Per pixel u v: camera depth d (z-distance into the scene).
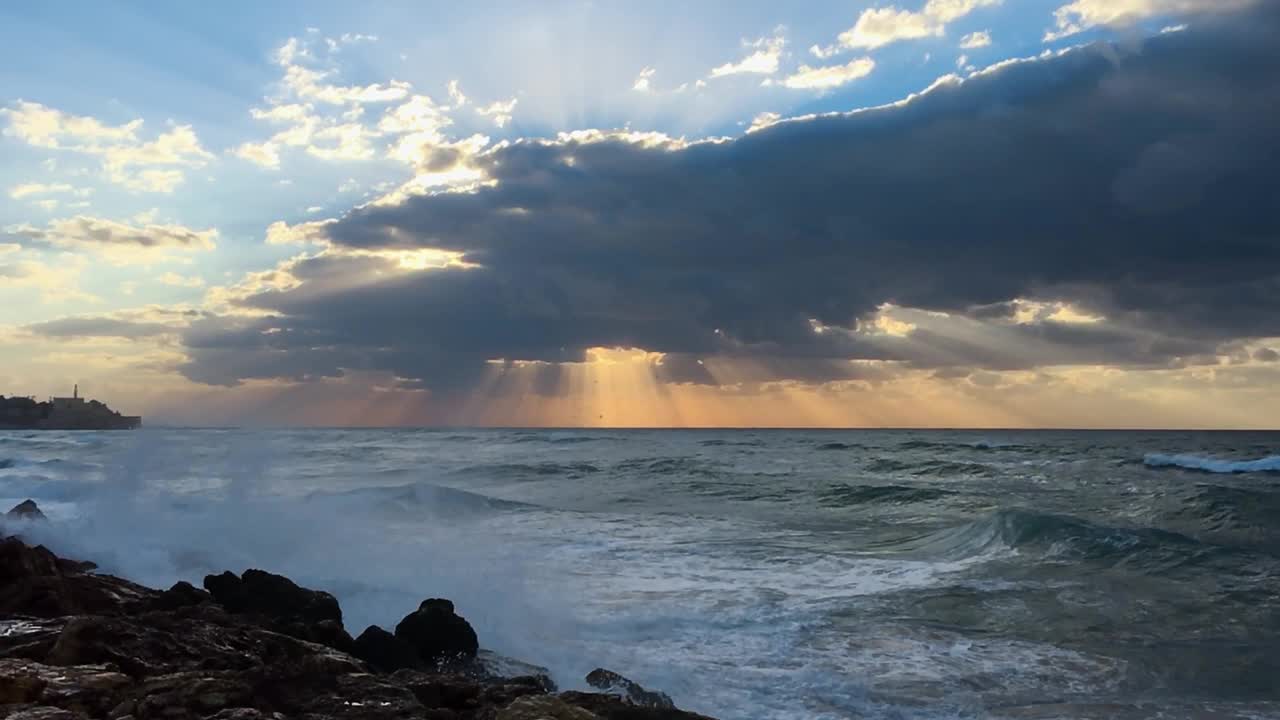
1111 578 14.81
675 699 8.78
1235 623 11.98
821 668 9.91
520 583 13.52
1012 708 8.70
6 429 141.25
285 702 6.02
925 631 11.49
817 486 32.66
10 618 8.11
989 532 18.61
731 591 13.77
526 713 5.55
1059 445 71.50
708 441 84.25
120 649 6.63
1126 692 9.23
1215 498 24.41
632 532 20.39
